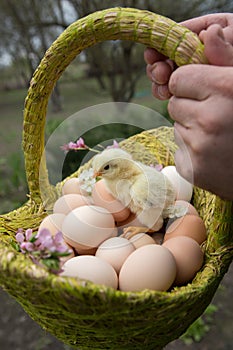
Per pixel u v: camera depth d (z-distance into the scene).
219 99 0.34
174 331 0.39
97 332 0.37
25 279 0.34
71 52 0.43
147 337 0.38
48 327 0.40
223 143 0.34
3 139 2.17
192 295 0.37
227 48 0.35
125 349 0.39
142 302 0.34
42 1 1.68
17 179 1.30
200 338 0.92
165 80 0.41
